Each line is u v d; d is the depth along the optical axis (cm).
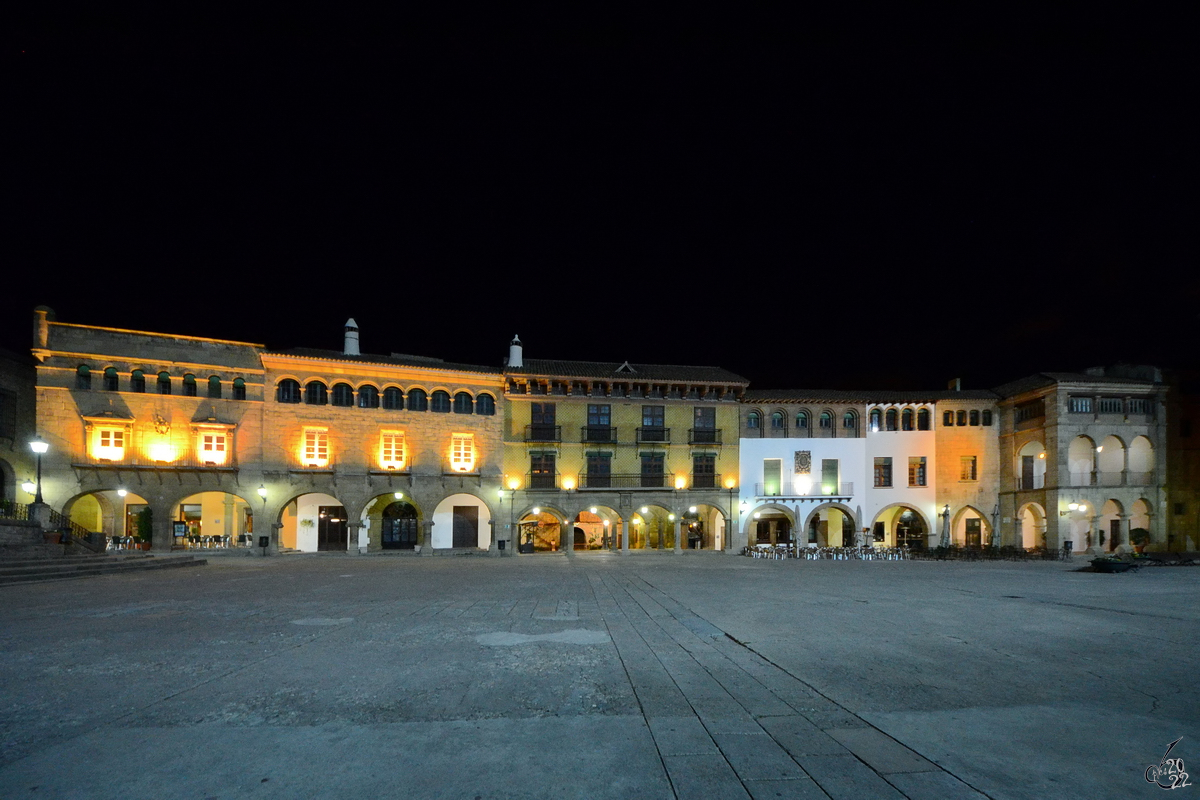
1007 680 791
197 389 3391
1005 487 4209
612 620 1248
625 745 559
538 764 518
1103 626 1203
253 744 561
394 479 3728
